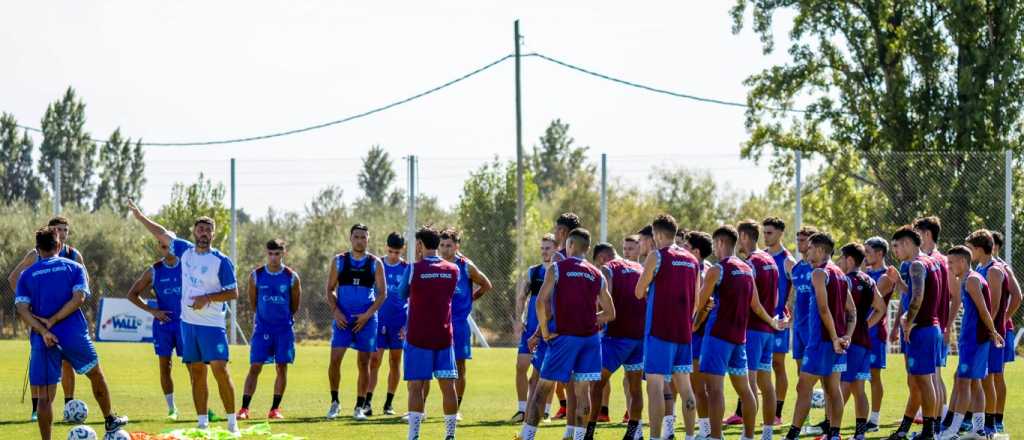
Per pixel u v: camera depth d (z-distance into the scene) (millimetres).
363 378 26469
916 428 24312
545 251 25047
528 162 168625
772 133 71688
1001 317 22594
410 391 20719
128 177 131125
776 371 24781
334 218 77062
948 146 65750
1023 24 64688
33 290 20312
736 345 19969
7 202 124562
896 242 21875
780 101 71750
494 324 62281
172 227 70125
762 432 21859
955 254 22062
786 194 64688
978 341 21750
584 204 84562
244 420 25500
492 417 26531
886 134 67250
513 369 40781
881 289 23453
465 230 63719
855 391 21719
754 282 21031
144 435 21000
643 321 21438
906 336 21641
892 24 69125
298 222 76875
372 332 26453
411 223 50906
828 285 20625
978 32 65750
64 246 24422
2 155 126375
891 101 66875
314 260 75125
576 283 20141
